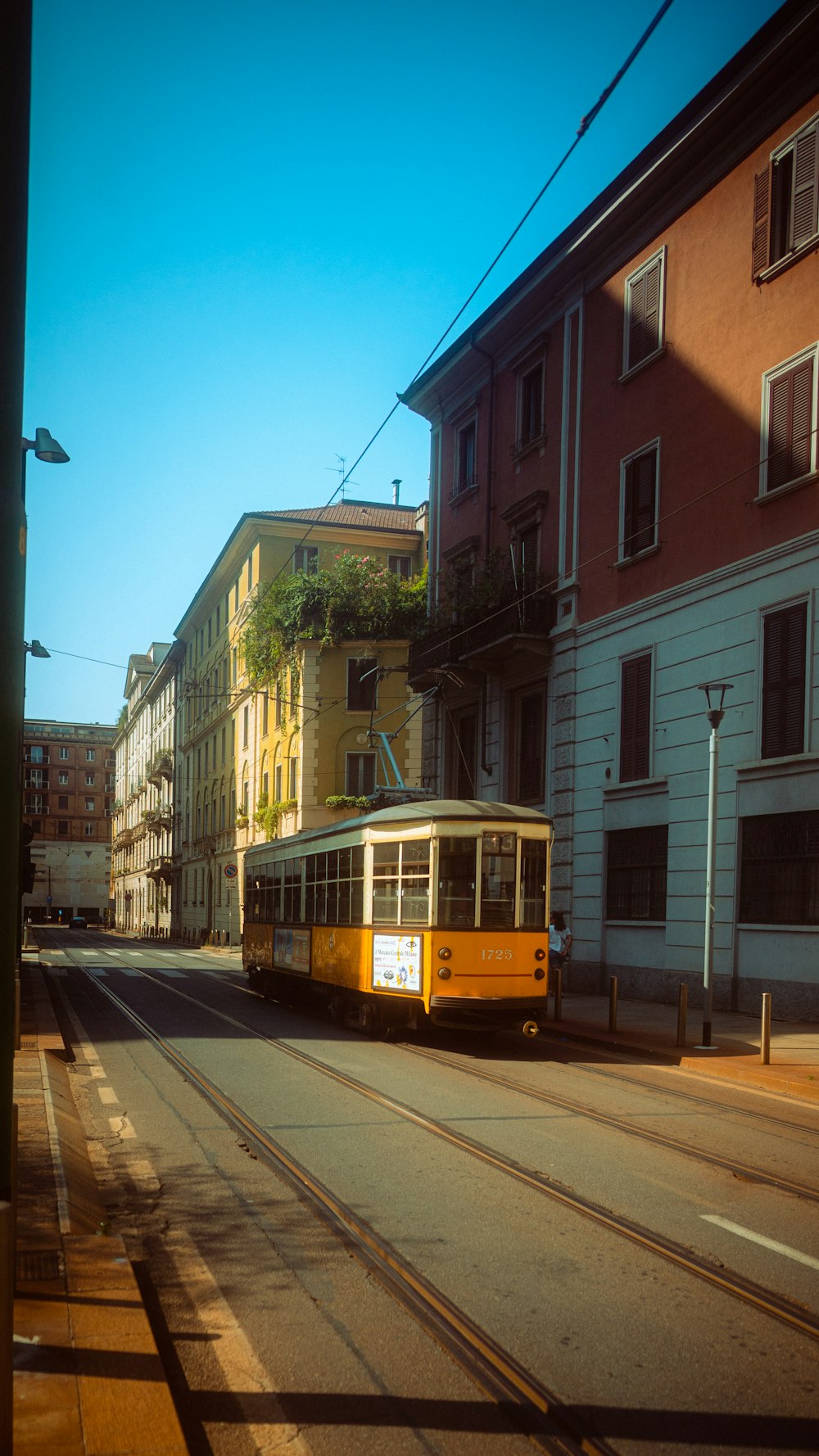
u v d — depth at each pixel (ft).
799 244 58.59
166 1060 42.93
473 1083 38.01
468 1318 16.80
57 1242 18.83
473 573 94.53
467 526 97.76
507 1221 21.67
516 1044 50.11
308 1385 14.57
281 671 145.59
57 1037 47.57
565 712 79.71
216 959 138.92
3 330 10.71
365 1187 24.14
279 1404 14.02
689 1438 13.23
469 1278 18.51
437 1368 15.07
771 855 58.23
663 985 66.80
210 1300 17.56
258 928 76.23
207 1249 20.06
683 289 68.74
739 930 60.23
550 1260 19.42
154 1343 14.64
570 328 81.71
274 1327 16.46
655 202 70.79
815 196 57.88
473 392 97.30
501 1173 25.32
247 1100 34.37
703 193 67.00
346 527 153.89
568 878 78.48
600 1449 12.92
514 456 89.15
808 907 55.57
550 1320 16.74
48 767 388.57
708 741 63.77
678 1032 46.68
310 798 134.72
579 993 75.77
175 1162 26.45
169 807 241.76
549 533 83.66
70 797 390.42
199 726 211.00
